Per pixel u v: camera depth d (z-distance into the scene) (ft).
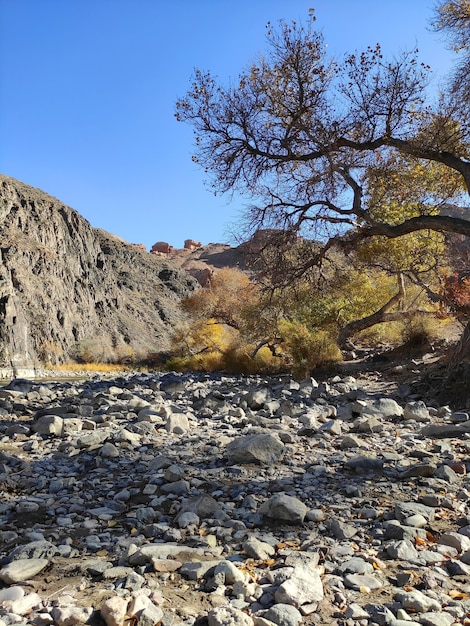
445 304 66.33
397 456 22.47
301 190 57.16
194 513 15.64
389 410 34.30
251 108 51.67
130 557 12.19
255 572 11.59
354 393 44.80
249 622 9.12
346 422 32.96
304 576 10.84
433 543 13.60
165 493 18.17
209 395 48.21
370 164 57.57
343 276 69.41
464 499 17.11
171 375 91.81
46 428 30.07
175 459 22.76
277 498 15.64
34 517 16.08
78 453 24.97
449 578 11.60
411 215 62.75
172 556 12.25
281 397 44.55
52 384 67.87
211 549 12.91
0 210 367.04
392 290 90.33
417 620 9.62
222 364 105.81
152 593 10.34
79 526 15.02
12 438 29.45
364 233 51.83
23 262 345.31
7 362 277.64
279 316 82.02
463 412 35.06
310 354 70.18
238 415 35.88
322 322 82.69
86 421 31.76
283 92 50.39
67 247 418.72
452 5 50.29
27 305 324.19
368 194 58.29
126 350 368.68
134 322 436.76
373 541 13.65
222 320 127.44
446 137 47.96
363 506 16.46
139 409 38.09
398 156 57.11
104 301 418.31
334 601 10.38
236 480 19.48
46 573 11.64
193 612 9.74
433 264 69.92
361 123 49.44
